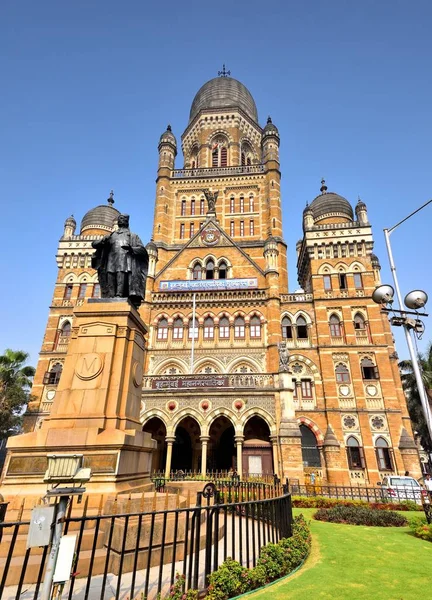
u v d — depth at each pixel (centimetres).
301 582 657
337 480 2805
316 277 3681
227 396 2614
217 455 3112
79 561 630
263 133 4759
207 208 4456
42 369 3541
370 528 1245
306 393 3266
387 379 3184
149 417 2628
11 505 796
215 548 599
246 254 3800
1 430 3412
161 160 4688
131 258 1184
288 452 2394
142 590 562
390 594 611
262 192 4466
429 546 979
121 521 671
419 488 2255
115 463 851
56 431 878
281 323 3544
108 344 1003
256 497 1195
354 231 3788
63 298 3878
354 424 3070
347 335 3391
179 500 856
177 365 3331
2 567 609
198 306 3534
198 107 5584
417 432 4319
